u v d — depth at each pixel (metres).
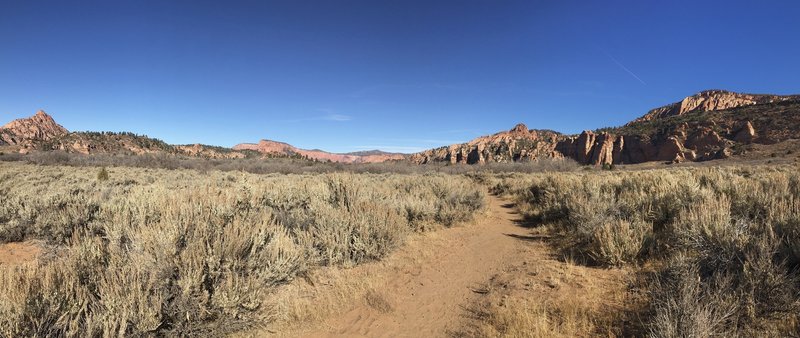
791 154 72.12
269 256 4.98
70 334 3.06
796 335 3.18
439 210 10.70
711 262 4.57
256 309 4.15
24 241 7.62
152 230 4.67
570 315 4.27
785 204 5.71
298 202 9.34
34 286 3.41
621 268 5.80
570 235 8.22
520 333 3.97
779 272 3.85
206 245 4.50
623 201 9.12
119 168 42.47
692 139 107.56
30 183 17.98
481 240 8.74
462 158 172.25
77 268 4.04
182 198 7.18
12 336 2.94
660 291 4.06
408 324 4.59
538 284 5.50
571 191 11.16
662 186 9.31
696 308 3.32
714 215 5.62
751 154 80.62
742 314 3.54
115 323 3.18
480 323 4.43
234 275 4.23
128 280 3.76
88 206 8.52
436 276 6.24
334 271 6.05
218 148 158.00
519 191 18.66
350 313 4.80
